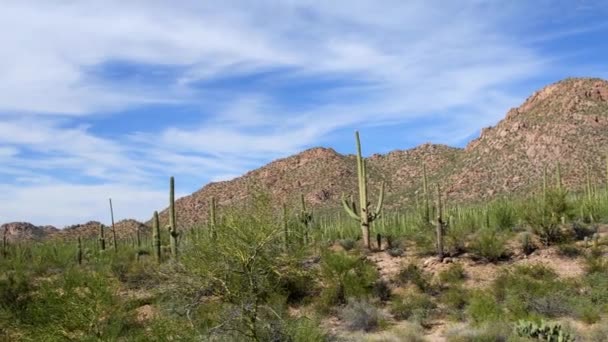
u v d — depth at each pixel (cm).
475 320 1545
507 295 1795
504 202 3359
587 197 3681
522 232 2703
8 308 1273
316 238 2070
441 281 2078
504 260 2292
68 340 948
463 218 3547
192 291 1012
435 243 2517
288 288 1678
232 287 1001
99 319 973
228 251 980
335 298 1789
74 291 966
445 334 1481
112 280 1050
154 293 1085
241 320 979
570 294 1766
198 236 1052
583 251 2259
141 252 3225
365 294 1853
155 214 2297
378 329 1577
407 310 1727
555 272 2077
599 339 1305
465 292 1880
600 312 1595
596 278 1891
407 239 2989
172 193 2195
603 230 2714
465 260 2291
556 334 1342
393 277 2097
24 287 1555
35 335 954
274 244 1036
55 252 2717
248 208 1019
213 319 985
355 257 1998
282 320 1022
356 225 3550
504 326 1411
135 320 1031
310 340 1043
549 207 2578
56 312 953
